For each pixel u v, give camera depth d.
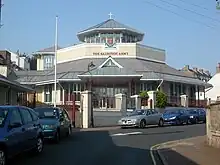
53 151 16.50
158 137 24.06
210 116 19.34
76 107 33.53
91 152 16.38
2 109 12.66
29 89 32.19
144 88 49.41
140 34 59.62
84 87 48.34
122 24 58.88
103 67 47.22
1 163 11.42
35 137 14.67
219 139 18.16
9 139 11.79
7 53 39.56
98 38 58.62
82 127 32.81
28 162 13.37
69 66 53.47
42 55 72.81
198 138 23.45
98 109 42.50
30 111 14.91
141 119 31.48
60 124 20.39
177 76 53.38
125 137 23.64
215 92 74.00
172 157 15.12
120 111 37.62
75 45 56.31
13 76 42.19
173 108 43.09
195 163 13.62
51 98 50.97
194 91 56.81
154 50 57.62
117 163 13.59
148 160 14.55
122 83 47.56
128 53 54.56
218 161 14.05
